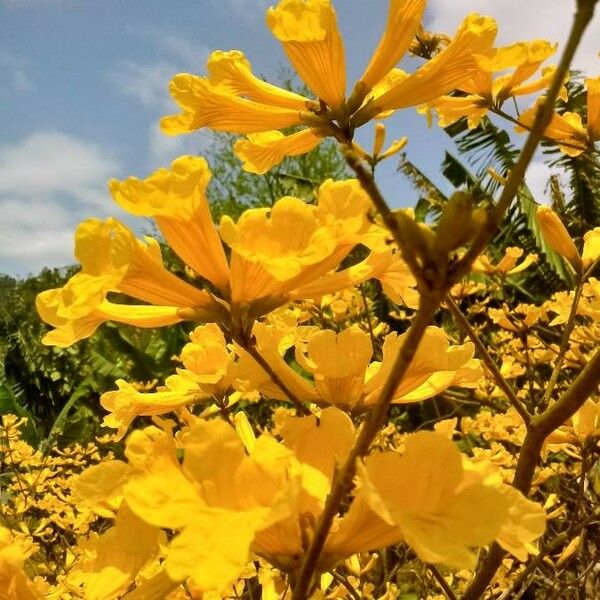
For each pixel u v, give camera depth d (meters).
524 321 0.74
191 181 0.27
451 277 0.16
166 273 0.28
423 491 0.21
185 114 0.37
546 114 0.16
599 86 0.46
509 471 0.62
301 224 0.25
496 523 0.20
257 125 0.37
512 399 0.36
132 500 0.20
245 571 0.41
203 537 0.19
